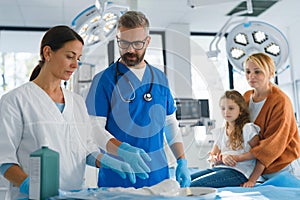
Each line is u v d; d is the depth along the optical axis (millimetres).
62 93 1308
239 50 2523
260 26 2422
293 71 3686
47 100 1228
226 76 3797
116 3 2074
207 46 3879
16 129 1163
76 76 1342
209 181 1824
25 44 3771
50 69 1235
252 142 1904
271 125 1912
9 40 3711
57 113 1231
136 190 1059
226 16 3398
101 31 2203
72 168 1222
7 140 1125
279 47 2447
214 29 3762
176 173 1340
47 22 3393
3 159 1094
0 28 3477
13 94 1192
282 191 1159
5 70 3613
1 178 1252
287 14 3430
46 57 1227
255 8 3258
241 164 1889
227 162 1882
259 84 1993
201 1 2113
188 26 3580
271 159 1822
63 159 1201
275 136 1845
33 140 1183
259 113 1991
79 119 1301
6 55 3654
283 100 1950
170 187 1070
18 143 1184
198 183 1812
